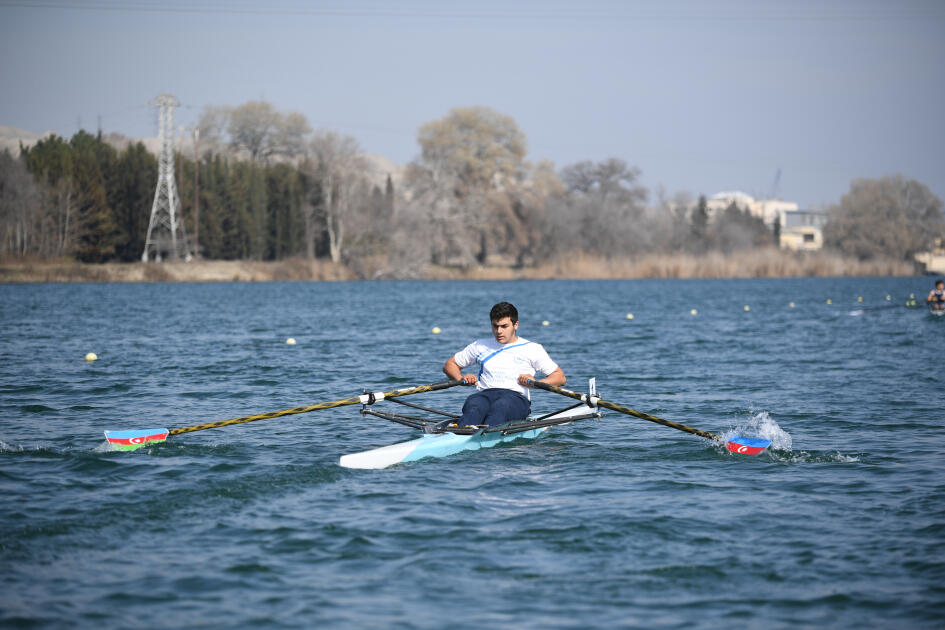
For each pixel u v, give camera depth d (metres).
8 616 22.34
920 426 47.41
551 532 28.86
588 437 44.75
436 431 41.88
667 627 21.94
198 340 100.38
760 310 167.50
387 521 29.95
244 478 35.41
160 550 27.12
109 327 119.81
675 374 71.06
